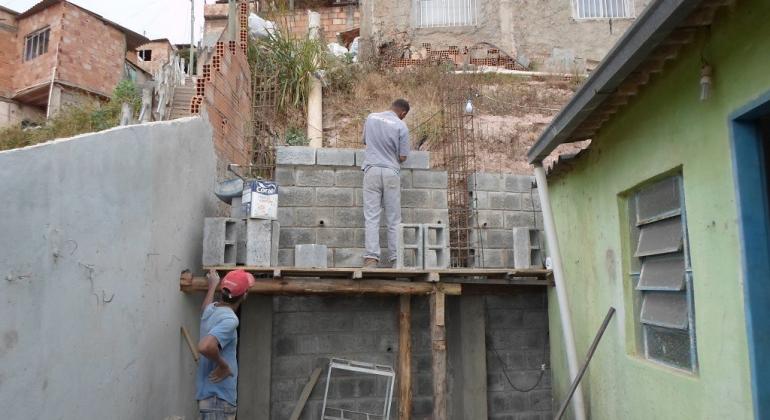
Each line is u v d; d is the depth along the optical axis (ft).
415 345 19.71
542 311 20.57
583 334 15.93
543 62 40.93
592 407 15.26
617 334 13.62
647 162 11.89
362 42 39.93
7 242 8.02
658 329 12.17
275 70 31.63
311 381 18.70
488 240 20.38
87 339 10.23
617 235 13.60
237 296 13.14
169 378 14.61
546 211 15.53
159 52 61.46
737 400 8.86
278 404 18.62
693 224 10.16
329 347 19.10
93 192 10.54
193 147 17.15
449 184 22.99
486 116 33.19
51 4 47.98
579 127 13.97
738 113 8.68
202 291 15.92
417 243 17.17
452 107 31.89
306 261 16.19
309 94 31.86
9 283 8.02
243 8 30.27
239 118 25.63
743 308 8.68
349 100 33.88
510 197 20.81
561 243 17.99
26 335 8.39
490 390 19.81
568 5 41.78
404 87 35.19
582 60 39.58
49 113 38.01
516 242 18.01
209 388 12.58
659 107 11.32
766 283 8.57
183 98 23.25
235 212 17.31
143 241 12.87
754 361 8.39
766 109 8.32
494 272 17.20
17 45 49.75
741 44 8.54
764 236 8.65
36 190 8.73
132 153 12.28
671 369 11.28
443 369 16.56
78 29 48.60
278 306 19.04
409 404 17.30
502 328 20.25
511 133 31.73
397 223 17.84
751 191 8.74
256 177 25.58
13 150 8.35
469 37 41.42
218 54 22.07
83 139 10.24
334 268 16.05
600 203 14.67
